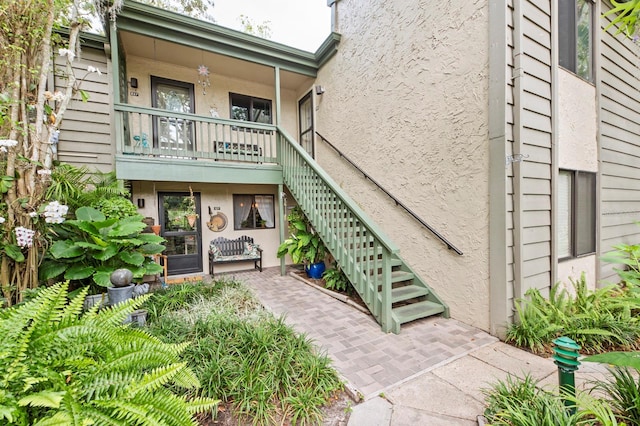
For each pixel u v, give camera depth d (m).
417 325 3.24
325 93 6.18
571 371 1.58
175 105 6.02
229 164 5.25
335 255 4.04
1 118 2.44
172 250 5.82
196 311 3.15
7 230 2.59
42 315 1.43
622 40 4.62
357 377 2.23
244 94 6.75
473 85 3.18
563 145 3.55
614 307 2.87
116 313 1.68
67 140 4.65
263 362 2.16
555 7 3.19
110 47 4.55
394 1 4.29
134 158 4.40
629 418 1.48
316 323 3.26
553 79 3.19
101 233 3.23
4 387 1.16
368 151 4.93
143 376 1.43
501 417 1.62
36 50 2.84
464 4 3.25
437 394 2.03
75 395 1.24
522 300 2.83
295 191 5.24
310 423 1.75
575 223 3.76
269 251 6.82
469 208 3.25
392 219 4.40
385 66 4.50
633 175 4.98
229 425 1.72
